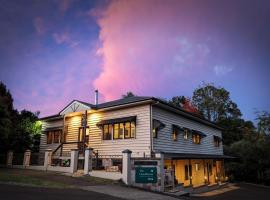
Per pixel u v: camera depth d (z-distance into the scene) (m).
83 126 23.45
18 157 24.88
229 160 35.72
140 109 20.38
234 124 51.75
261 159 31.55
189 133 25.30
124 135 20.88
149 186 15.13
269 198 19.44
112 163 19.78
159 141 20.25
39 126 29.20
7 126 23.84
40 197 10.04
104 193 12.23
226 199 18.03
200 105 60.72
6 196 9.77
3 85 34.56
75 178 16.30
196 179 25.75
